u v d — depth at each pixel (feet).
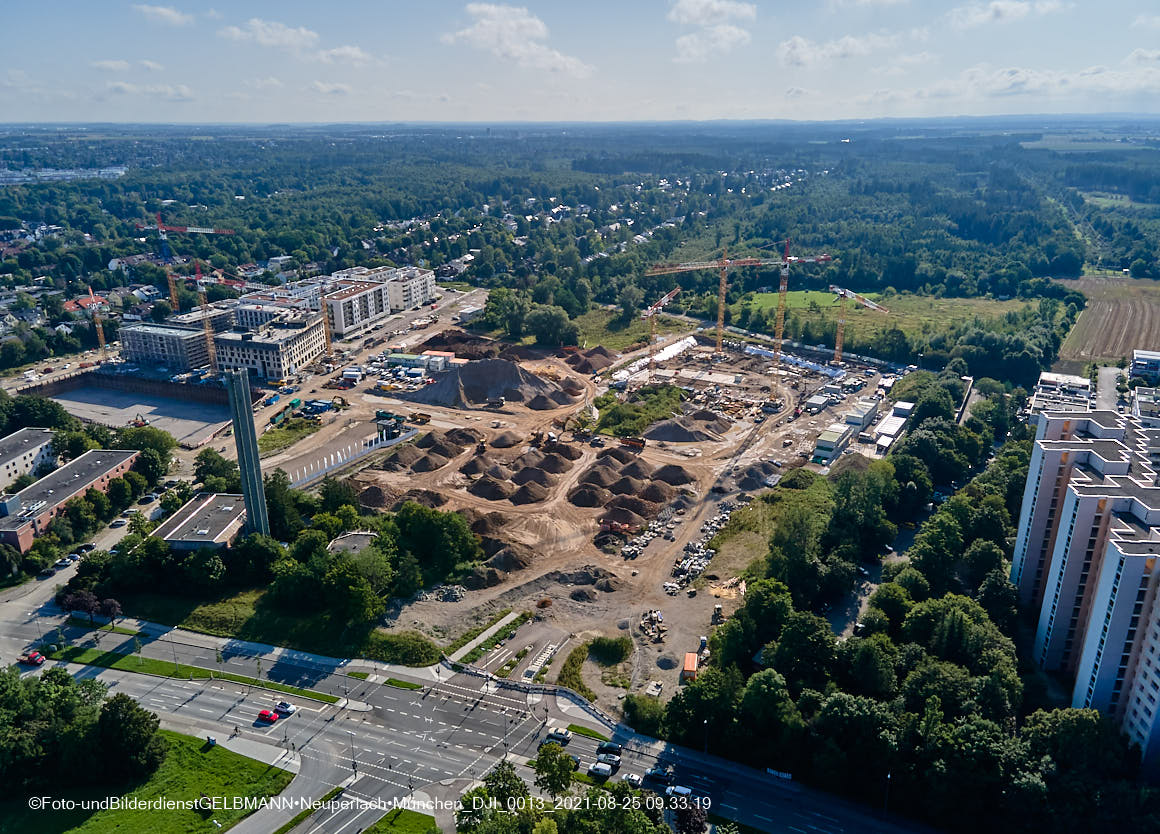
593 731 603.26
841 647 627.05
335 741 593.01
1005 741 528.63
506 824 469.16
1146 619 533.55
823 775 552.00
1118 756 526.16
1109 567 543.80
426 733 600.80
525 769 564.71
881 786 542.98
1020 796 500.33
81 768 557.33
